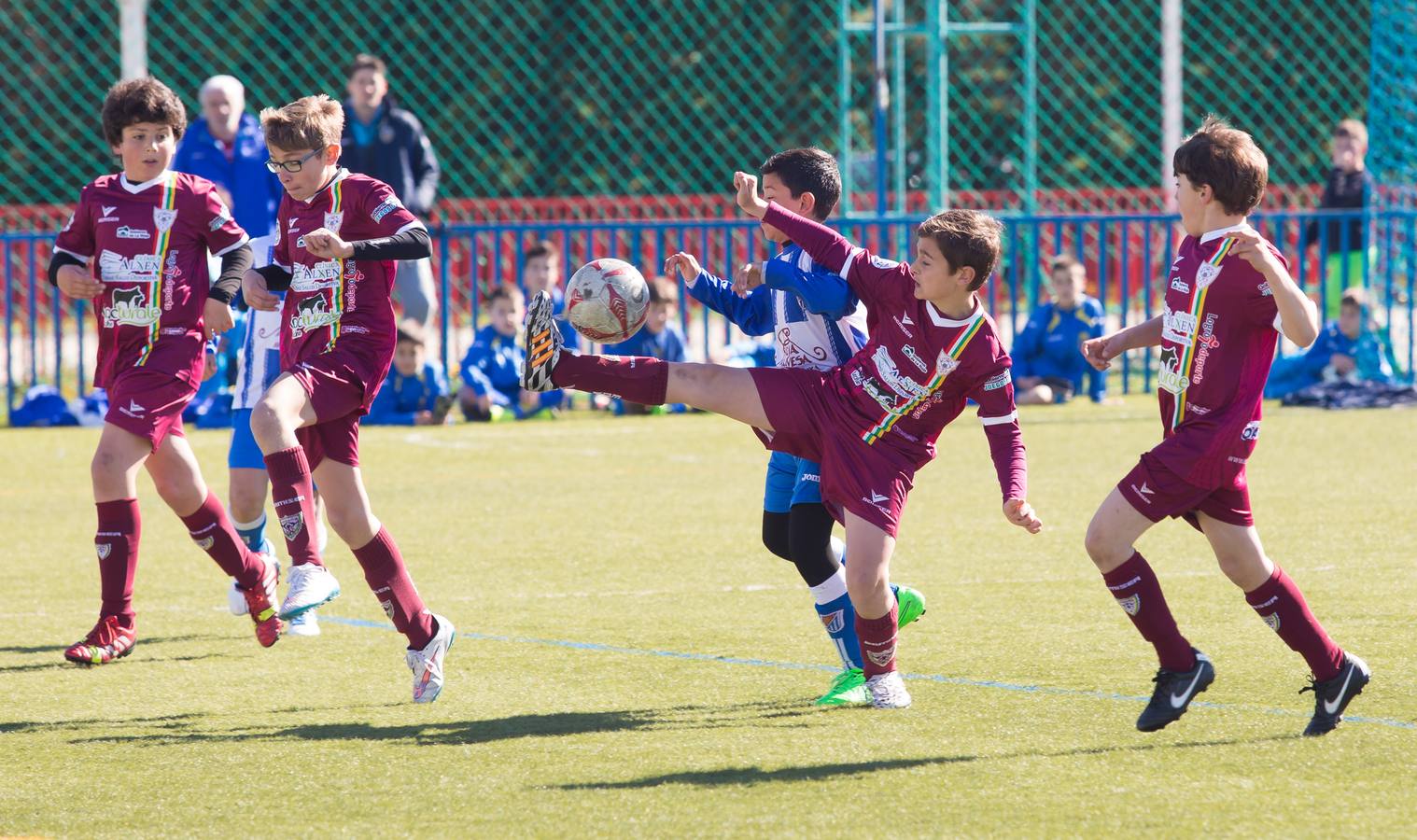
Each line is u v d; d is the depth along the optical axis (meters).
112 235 14.76
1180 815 10.15
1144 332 12.93
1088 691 13.28
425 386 34.47
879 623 12.69
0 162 58.56
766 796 10.66
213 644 15.55
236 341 33.94
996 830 9.92
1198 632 15.23
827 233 12.86
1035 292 39.28
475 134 62.09
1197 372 11.72
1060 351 36.38
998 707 12.83
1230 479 11.73
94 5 57.97
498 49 62.12
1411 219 40.34
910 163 61.25
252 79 58.72
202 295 15.04
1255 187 11.65
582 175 63.12
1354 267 40.16
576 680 13.98
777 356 13.86
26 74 58.34
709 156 63.88
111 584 14.70
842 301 12.73
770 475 14.05
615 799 10.64
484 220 60.22
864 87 64.50
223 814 10.47
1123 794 10.57
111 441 14.59
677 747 11.88
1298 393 35.53
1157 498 11.69
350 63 59.94
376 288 13.67
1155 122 66.69
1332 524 20.88
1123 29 66.38
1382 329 38.47
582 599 17.33
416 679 13.14
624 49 63.25
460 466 28.02
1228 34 65.44
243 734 12.39
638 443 30.95
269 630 14.88
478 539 21.05
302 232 13.73
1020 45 65.62
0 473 27.81
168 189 14.90
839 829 9.98
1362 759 11.27
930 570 18.48
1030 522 12.15
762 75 63.97
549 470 27.39
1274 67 65.69
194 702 13.40
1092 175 66.56
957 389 12.38
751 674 14.14
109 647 14.66
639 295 13.72
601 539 21.00
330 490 13.39
